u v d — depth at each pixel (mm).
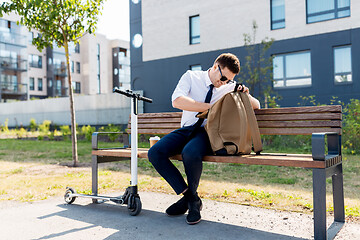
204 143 2504
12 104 22000
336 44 11383
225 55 2631
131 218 2717
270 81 12531
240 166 5887
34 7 5672
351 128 7535
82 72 38125
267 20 12844
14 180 4648
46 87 36000
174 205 2734
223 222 2580
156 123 3535
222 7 13953
